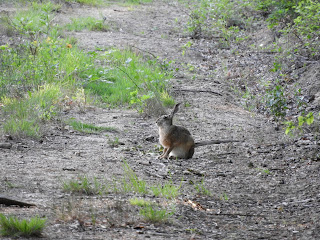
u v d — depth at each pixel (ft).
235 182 34.55
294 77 66.95
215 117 53.98
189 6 120.47
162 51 82.99
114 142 41.60
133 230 23.35
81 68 63.36
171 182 32.78
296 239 24.53
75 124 45.88
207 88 66.23
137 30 96.37
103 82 62.64
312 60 70.90
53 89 52.60
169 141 38.63
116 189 29.45
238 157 40.88
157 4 123.03
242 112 57.57
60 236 21.47
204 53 84.02
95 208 25.91
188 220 26.02
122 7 115.85
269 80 67.82
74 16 100.89
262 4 94.94
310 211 29.22
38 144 39.40
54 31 80.48
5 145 37.35
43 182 30.12
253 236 24.56
